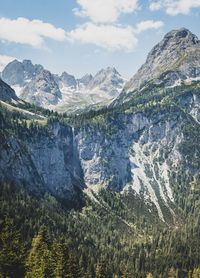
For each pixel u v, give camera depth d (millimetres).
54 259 142500
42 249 147750
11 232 148625
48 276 137375
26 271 139250
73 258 145375
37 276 134750
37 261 142250
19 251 144250
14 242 143375
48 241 162625
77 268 146250
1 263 132375
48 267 138625
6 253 134500
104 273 170875
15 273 135000
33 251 148875
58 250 144000
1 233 148125
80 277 148375
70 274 139750
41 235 158875
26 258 150000
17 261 136750
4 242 140250
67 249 145125
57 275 137000
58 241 157625
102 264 172375
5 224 158750
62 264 139750
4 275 130375
